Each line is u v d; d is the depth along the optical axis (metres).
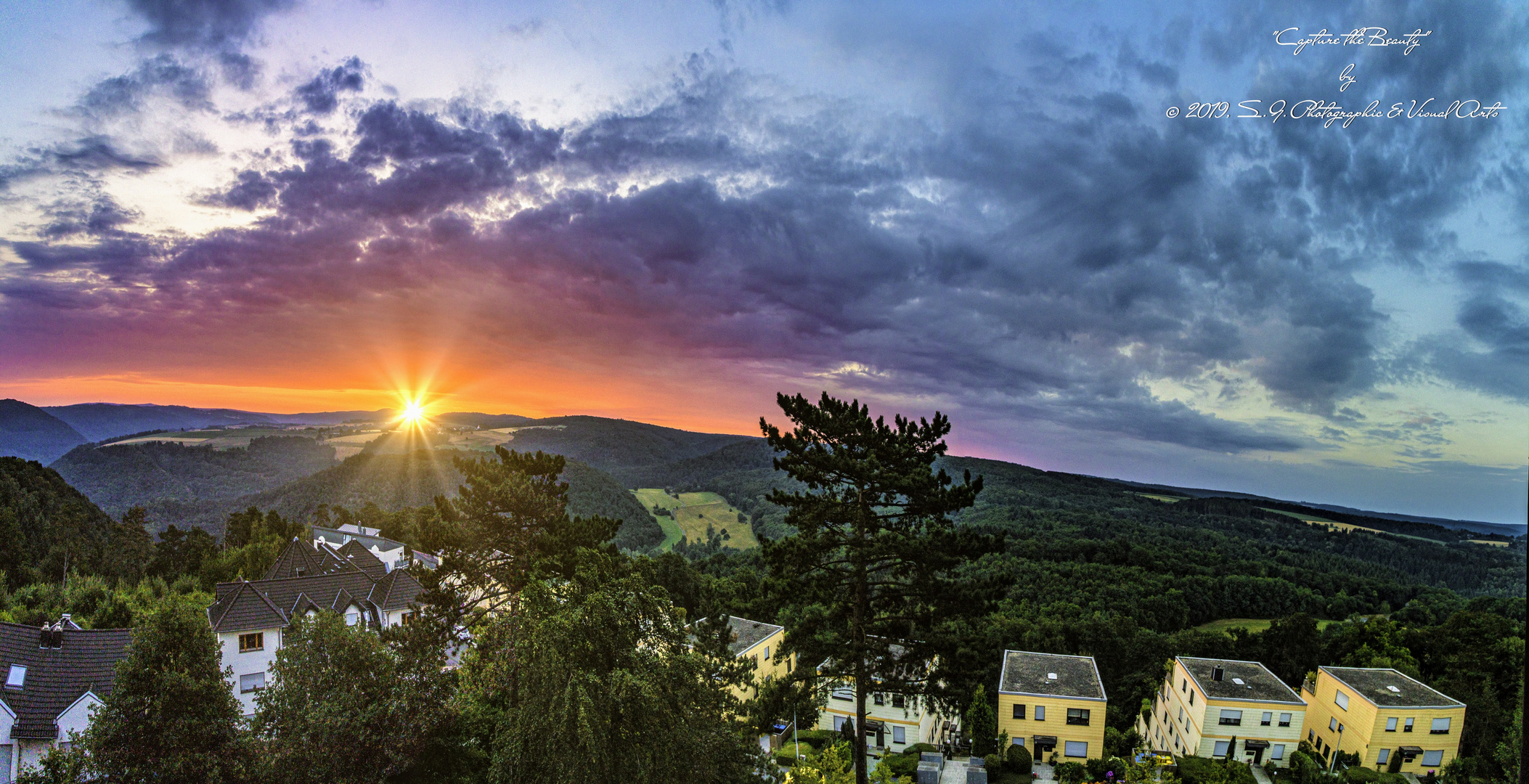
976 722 45.75
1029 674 49.69
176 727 21.19
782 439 25.11
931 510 24.11
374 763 22.89
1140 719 62.88
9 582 73.69
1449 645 62.25
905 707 45.91
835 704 47.50
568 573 31.00
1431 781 44.81
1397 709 46.22
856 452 24.53
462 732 26.14
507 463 35.81
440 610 32.62
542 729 18.91
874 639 24.56
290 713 22.69
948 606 23.91
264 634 45.00
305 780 21.73
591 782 18.16
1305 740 51.72
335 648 23.55
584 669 19.02
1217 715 47.59
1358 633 66.62
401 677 24.77
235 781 21.73
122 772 20.81
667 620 21.75
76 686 32.50
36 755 30.42
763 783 23.66
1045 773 44.31
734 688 43.53
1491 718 49.91
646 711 18.84
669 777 19.11
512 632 27.81
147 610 58.97
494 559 33.94
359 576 59.06
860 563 23.98
